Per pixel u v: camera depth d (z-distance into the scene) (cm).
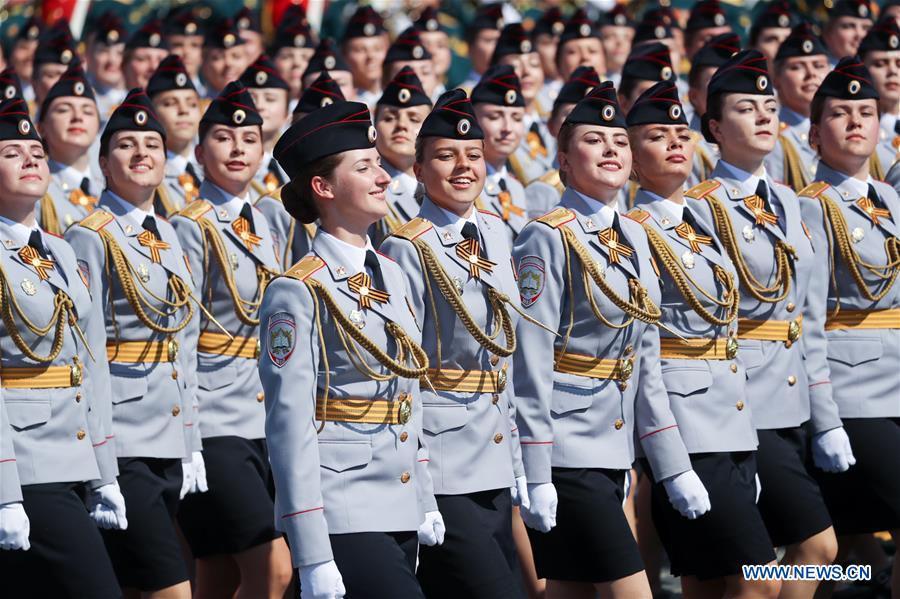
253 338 2308
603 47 3688
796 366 2158
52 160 2591
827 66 2892
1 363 1828
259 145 2362
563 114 2881
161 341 2128
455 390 1817
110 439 1967
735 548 1989
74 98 2555
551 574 1945
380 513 1614
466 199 1867
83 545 1822
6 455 1738
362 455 1614
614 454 1930
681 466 1961
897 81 2994
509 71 2681
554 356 1939
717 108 2175
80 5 4334
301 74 3469
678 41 3738
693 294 2023
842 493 2269
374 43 3534
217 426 2245
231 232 2317
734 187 2166
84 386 1906
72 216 2552
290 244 2495
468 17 4516
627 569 1902
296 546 1557
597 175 1950
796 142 2889
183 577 2081
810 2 3959
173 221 2308
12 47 3931
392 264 1698
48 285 1867
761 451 2111
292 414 1572
